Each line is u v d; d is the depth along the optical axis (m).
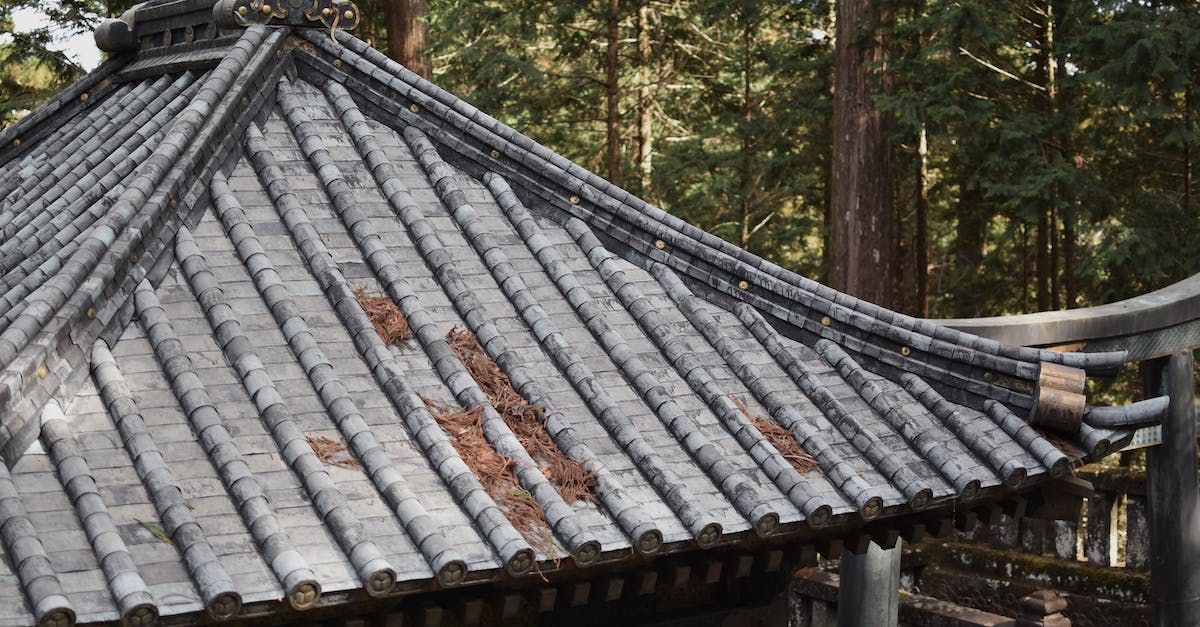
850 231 15.16
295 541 3.27
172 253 4.22
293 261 4.43
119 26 6.51
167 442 3.50
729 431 4.24
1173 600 7.58
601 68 21.31
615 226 5.04
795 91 18.78
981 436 4.45
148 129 5.50
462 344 4.27
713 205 20.38
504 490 3.66
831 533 4.43
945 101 14.47
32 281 4.14
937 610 7.62
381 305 4.33
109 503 3.21
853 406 4.57
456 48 21.42
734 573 4.36
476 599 3.84
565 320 4.61
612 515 3.69
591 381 4.24
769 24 21.48
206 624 3.41
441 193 5.02
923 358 4.70
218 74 4.81
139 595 2.88
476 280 4.66
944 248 23.27
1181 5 14.29
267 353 3.97
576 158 23.45
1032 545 9.32
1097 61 14.48
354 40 5.36
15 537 2.96
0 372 3.26
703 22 19.38
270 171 4.75
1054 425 4.49
